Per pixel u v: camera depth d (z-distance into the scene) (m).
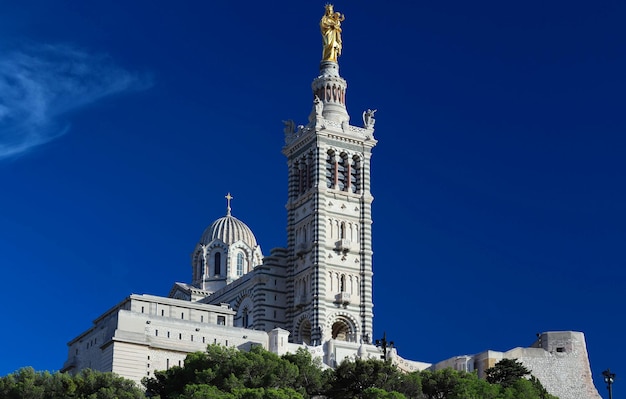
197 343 196.75
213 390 162.50
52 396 172.00
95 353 197.88
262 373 173.00
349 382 176.38
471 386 175.50
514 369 189.25
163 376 178.88
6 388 171.25
